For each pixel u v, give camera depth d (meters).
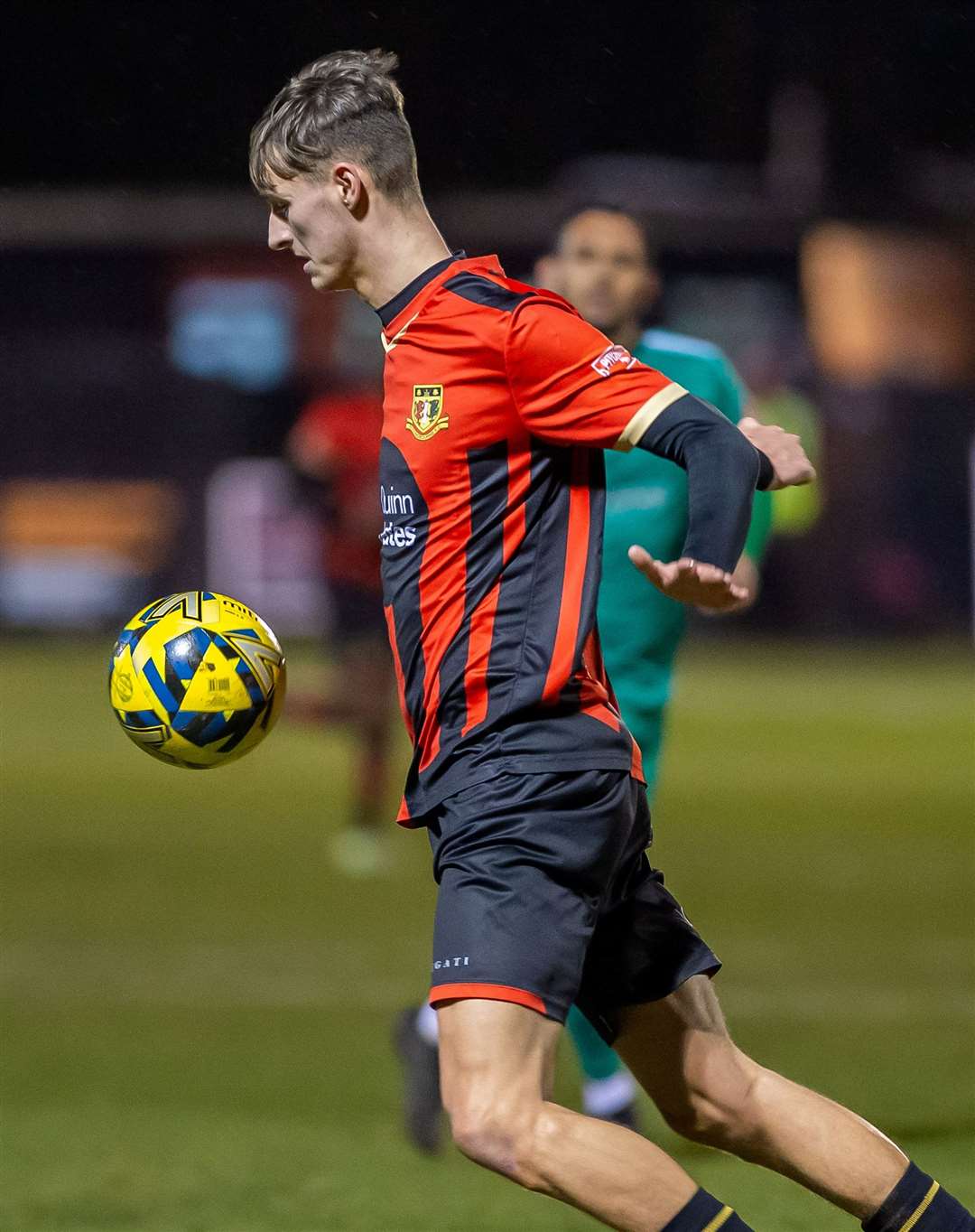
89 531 107.56
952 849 41.66
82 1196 17.16
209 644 12.90
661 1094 12.77
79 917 33.25
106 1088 21.61
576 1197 11.29
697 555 11.12
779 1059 22.83
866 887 36.47
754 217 110.75
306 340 110.44
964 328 112.69
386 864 39.94
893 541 110.88
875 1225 12.37
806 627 111.06
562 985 11.62
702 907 34.25
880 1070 22.27
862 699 78.62
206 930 32.00
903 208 113.75
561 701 11.94
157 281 114.38
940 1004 26.05
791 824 46.03
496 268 12.41
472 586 12.01
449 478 12.01
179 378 109.19
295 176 12.42
